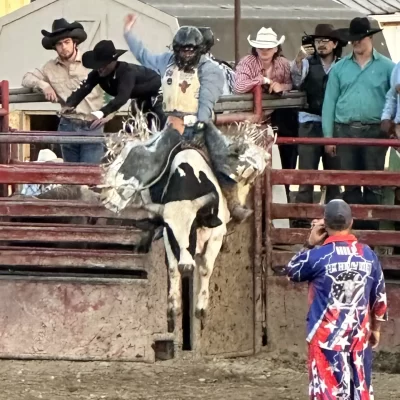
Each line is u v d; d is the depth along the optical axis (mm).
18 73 25594
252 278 16844
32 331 16516
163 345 16562
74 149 18156
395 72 16875
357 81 17375
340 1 32875
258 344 16938
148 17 24734
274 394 14711
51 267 16562
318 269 11703
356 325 11656
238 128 14148
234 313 16719
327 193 17766
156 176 13195
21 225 16469
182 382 15359
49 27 25297
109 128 24906
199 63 13578
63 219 16875
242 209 13977
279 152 18891
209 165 13523
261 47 17516
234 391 14852
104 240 16281
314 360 11719
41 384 15070
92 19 24922
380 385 15328
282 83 17953
